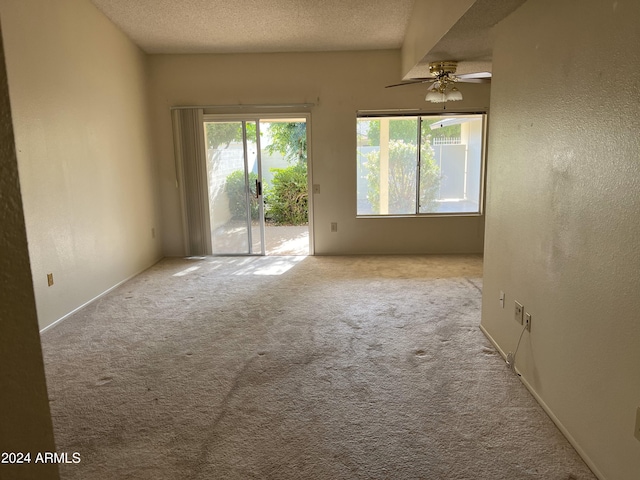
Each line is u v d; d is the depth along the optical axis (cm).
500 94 306
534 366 259
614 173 179
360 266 575
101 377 291
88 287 446
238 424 238
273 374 291
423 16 420
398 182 634
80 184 434
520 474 197
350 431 230
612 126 181
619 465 179
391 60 596
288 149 1052
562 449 214
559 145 225
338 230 638
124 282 516
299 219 1070
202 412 249
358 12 488
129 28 521
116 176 509
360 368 297
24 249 75
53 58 393
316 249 644
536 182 253
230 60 601
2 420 70
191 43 565
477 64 459
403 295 451
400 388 271
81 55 439
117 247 507
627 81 170
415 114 609
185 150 619
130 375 293
